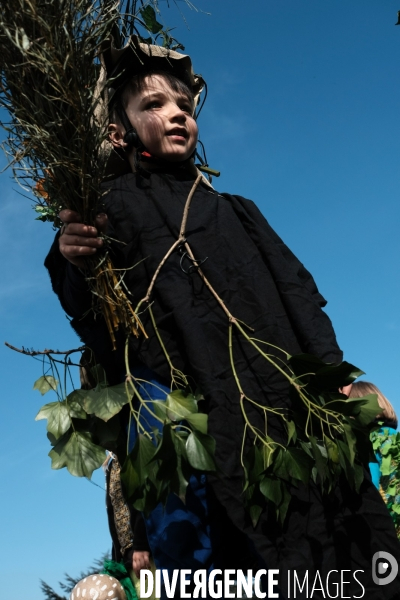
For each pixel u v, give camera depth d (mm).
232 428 1917
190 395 1821
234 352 2020
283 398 1986
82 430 1920
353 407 1920
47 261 2180
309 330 2090
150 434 1967
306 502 1890
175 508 1935
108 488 3525
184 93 2424
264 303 2102
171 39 2539
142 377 2068
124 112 2404
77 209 1992
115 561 3484
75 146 1959
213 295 2027
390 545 1878
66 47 1912
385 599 1827
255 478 1823
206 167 2639
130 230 2152
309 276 2354
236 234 2223
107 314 2010
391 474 3705
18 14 1892
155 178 2287
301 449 1860
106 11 2010
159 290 2057
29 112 1945
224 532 1994
